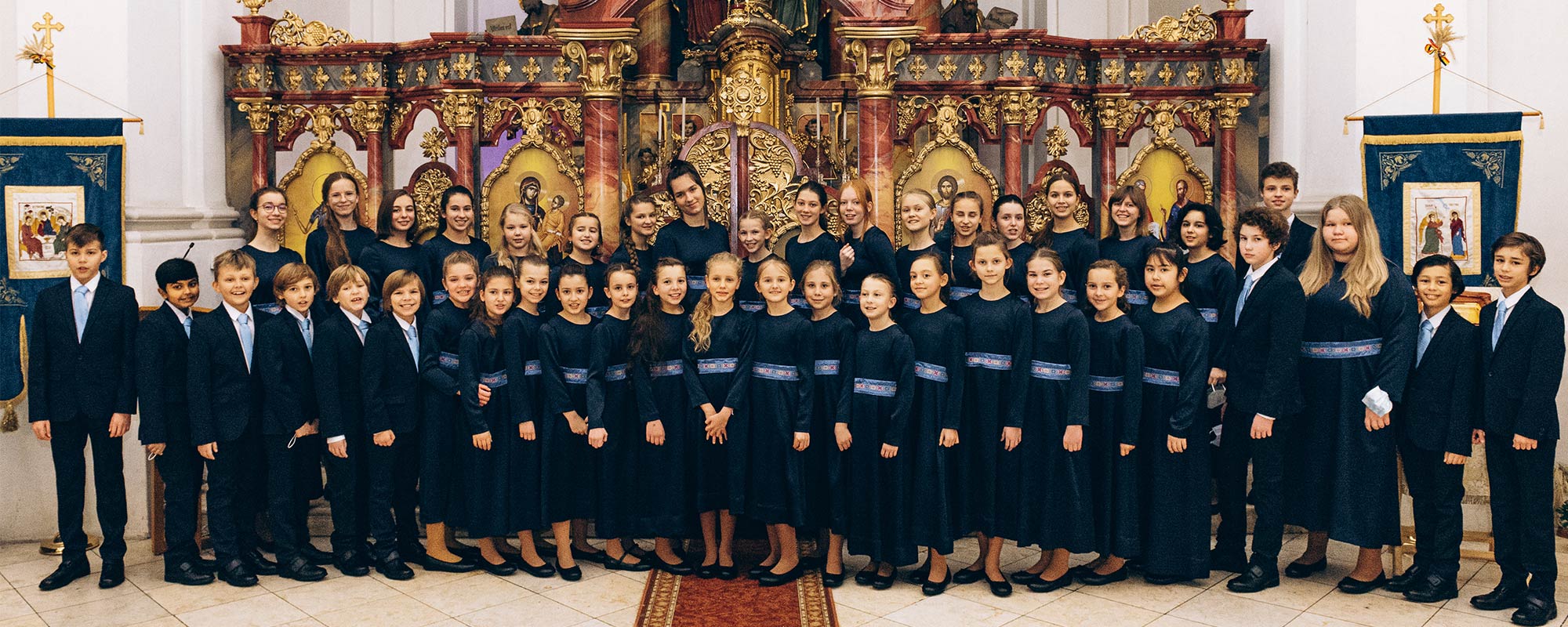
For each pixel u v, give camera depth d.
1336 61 6.92
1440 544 4.98
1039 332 5.13
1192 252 5.83
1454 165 5.95
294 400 5.30
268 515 5.97
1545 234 6.52
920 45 7.09
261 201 5.93
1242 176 7.50
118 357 5.29
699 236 6.07
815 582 5.31
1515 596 4.88
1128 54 7.29
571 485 5.43
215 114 7.02
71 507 5.36
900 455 5.12
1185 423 5.02
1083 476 5.09
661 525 5.41
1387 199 6.08
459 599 5.09
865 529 5.19
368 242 6.53
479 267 6.10
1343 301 5.02
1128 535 5.11
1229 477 5.41
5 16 6.29
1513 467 4.82
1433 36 6.09
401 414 5.38
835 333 5.25
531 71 7.14
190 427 5.33
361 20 9.77
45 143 5.73
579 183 7.05
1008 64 7.02
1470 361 4.82
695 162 6.69
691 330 5.37
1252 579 5.16
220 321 5.27
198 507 5.66
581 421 5.38
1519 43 6.54
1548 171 6.50
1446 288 4.89
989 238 5.18
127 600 5.10
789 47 8.09
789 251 6.06
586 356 5.43
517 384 5.29
